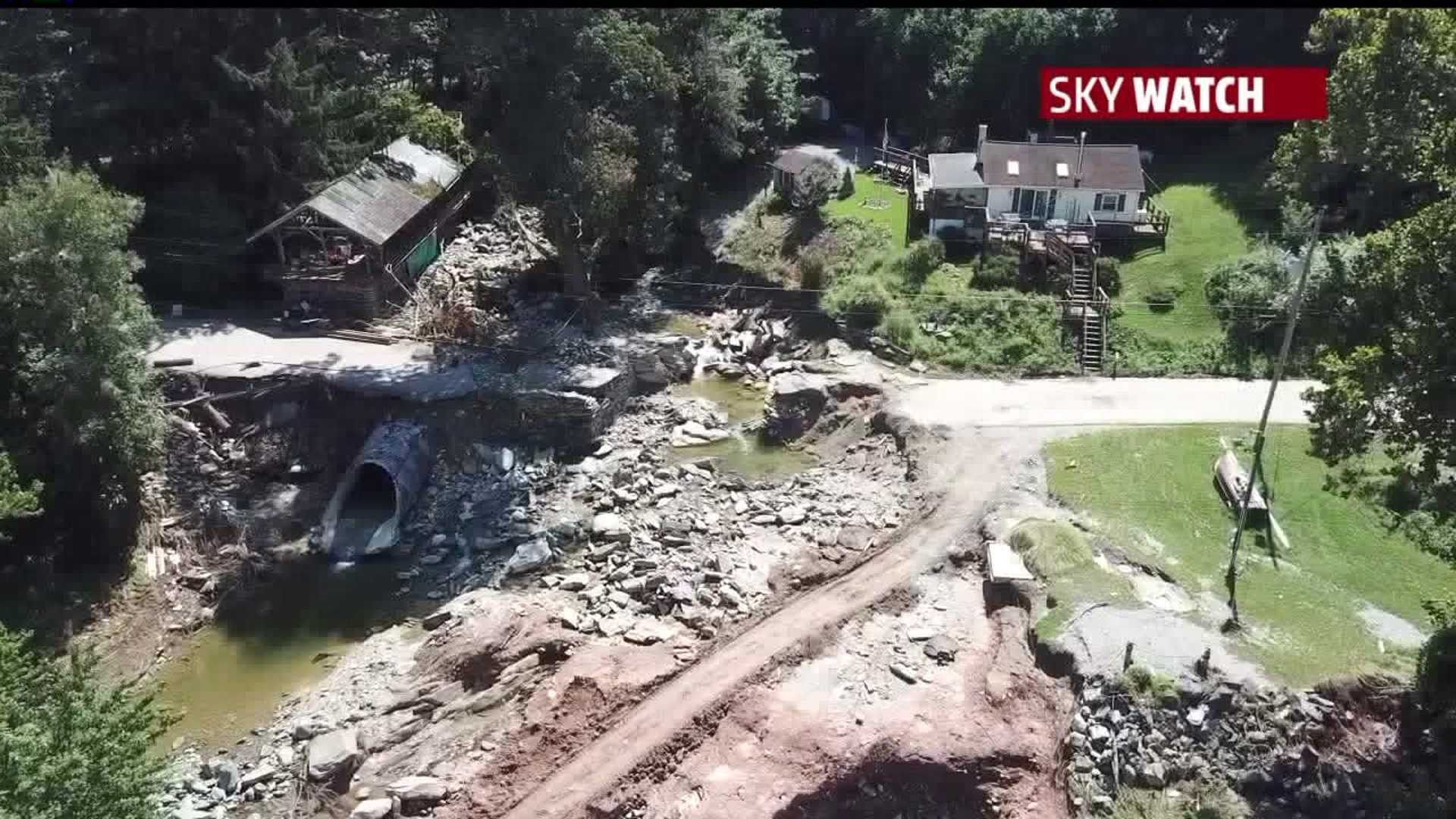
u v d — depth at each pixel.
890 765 30.98
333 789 31.83
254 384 47.53
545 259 60.28
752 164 70.50
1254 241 54.09
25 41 54.03
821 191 62.72
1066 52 65.69
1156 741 30.88
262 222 58.28
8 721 23.16
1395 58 37.16
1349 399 29.20
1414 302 28.88
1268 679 32.09
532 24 50.53
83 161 54.62
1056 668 33.31
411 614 39.16
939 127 70.62
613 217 55.84
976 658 34.78
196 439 45.59
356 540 42.75
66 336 37.38
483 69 54.53
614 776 31.14
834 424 48.09
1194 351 49.88
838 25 78.50
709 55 62.38
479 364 50.16
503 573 40.41
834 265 57.38
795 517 42.44
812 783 30.61
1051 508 40.31
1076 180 56.72
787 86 69.75
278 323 53.94
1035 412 46.25
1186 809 29.55
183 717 31.47
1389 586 36.00
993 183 57.03
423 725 33.78
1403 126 37.75
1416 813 28.78
